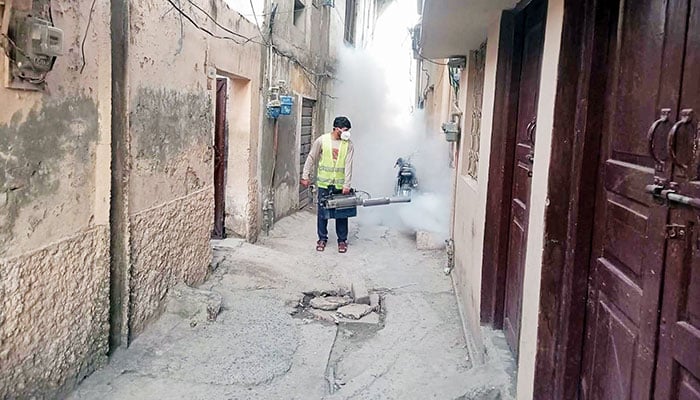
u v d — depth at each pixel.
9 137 2.57
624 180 1.92
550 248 2.31
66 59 3.00
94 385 3.38
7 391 2.67
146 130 4.04
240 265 6.11
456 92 7.14
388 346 4.43
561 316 2.32
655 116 1.72
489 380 3.07
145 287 4.16
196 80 5.14
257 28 7.24
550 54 2.37
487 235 3.97
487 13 3.89
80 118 3.18
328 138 7.54
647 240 1.73
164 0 4.29
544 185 2.37
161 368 3.71
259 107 7.55
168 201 4.54
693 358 1.47
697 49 1.49
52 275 2.97
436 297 5.70
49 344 2.99
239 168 7.21
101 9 3.34
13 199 2.62
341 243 7.58
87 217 3.33
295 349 4.26
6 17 2.46
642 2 1.84
